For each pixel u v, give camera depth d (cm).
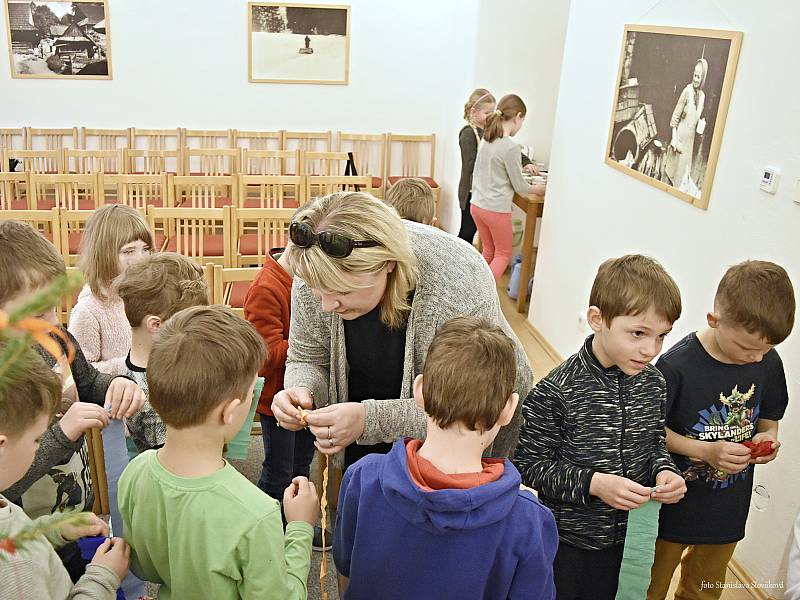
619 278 166
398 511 119
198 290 187
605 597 185
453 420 119
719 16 277
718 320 186
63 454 144
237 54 689
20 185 656
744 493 204
